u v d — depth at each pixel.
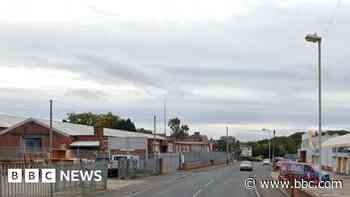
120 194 34.28
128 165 56.44
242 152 181.62
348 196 31.91
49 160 47.34
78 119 122.94
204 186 42.84
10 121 78.88
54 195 29.30
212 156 119.38
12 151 53.16
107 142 73.50
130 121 131.75
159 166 69.06
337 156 74.75
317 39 32.94
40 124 71.62
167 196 32.59
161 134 131.38
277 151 175.50
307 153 107.69
